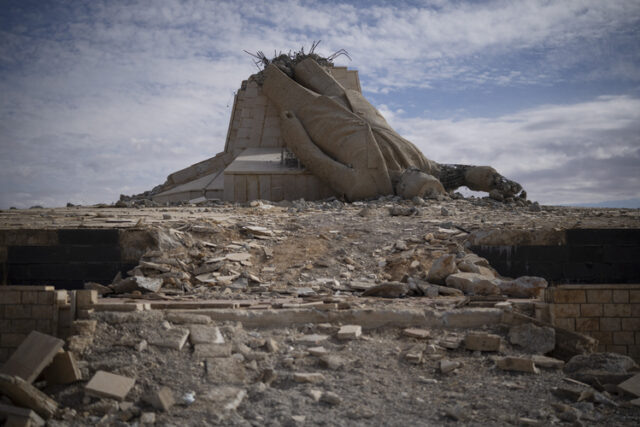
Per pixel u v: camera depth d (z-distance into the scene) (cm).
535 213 1719
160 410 529
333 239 1302
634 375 593
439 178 2392
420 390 586
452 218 1538
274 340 687
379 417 522
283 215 1559
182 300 902
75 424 514
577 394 558
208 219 1398
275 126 2644
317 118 2322
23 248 1171
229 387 572
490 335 675
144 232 1187
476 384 597
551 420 515
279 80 2503
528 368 624
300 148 2309
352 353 661
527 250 1205
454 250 1195
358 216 1550
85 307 739
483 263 1147
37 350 582
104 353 627
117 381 565
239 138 2653
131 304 730
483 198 2170
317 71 2516
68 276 1174
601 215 1647
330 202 2080
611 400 563
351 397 559
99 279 1172
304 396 558
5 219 1386
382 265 1145
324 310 761
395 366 636
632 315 746
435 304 817
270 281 1073
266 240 1283
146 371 593
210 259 1143
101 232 1178
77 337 644
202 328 674
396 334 724
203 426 502
